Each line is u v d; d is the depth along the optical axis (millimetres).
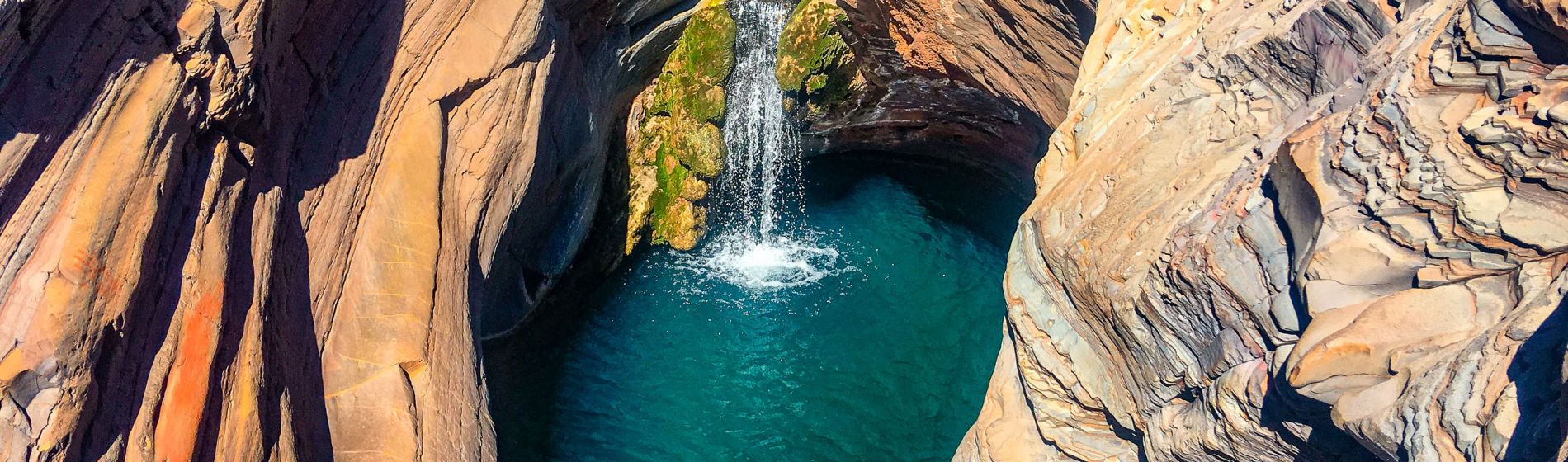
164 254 9344
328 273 13109
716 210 27031
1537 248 6758
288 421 11023
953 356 21609
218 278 9961
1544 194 6762
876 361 21375
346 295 13492
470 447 13719
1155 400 10797
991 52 20891
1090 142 13688
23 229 7875
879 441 19047
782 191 29078
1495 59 7277
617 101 25766
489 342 20891
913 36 23266
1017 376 14266
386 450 12430
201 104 10227
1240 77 11008
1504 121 7016
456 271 15188
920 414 19797
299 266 12453
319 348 12609
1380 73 8602
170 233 9461
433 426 13156
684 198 25922
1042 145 25641
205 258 9922
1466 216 7184
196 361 9391
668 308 23250
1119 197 11734
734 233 26375
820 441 19031
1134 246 11062
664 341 22000
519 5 17297
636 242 25516
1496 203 7035
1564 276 6508
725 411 19844
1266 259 8844
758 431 19297
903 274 24734
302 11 12414
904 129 30562
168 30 9719
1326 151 8461
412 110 15375
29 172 7996
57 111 8289
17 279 7785
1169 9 13859
